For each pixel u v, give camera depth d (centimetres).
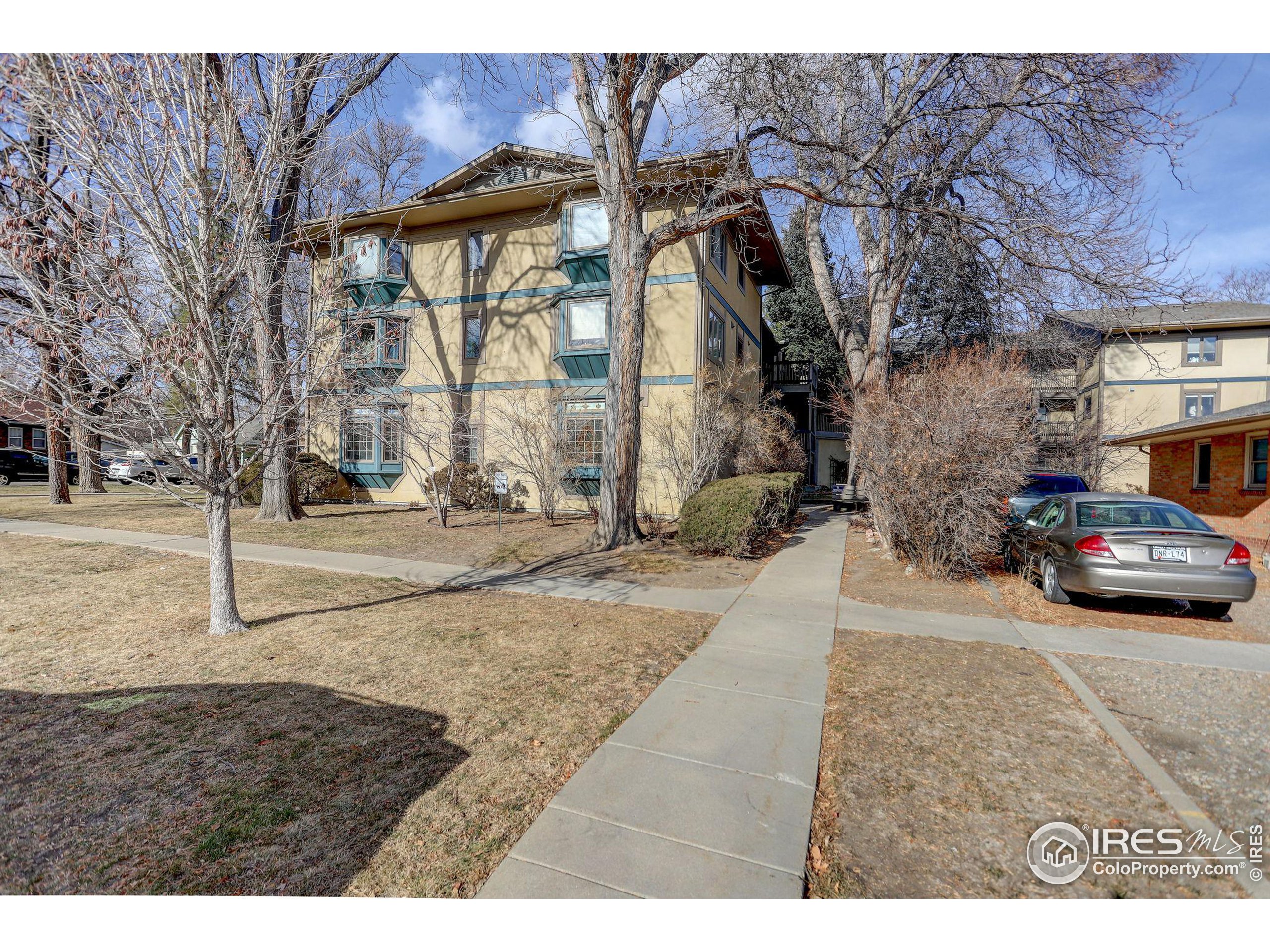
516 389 1680
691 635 585
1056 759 345
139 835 271
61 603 679
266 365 676
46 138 494
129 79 484
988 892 242
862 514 1522
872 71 1241
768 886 244
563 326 1574
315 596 726
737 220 1714
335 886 243
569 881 246
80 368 500
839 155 1169
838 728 386
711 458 1337
